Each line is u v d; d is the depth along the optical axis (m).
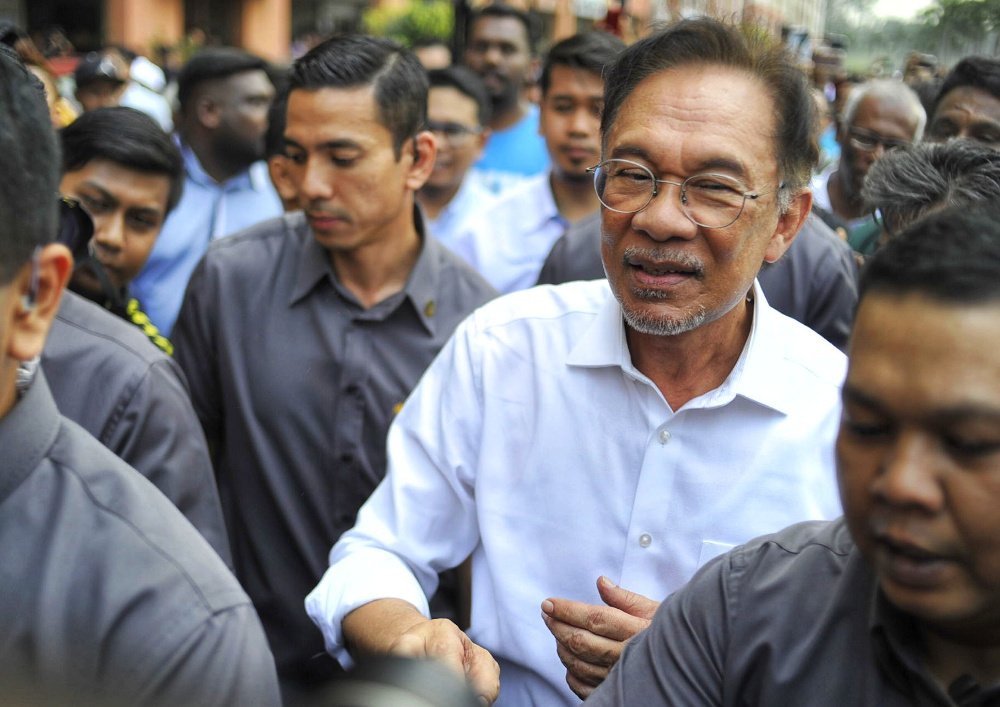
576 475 1.78
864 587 1.10
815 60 7.07
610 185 1.65
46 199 1.01
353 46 2.45
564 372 1.79
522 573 1.80
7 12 19.70
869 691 1.07
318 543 2.50
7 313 0.98
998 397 0.84
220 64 4.09
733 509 1.71
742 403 1.72
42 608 1.04
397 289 2.59
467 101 4.35
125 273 2.65
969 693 1.00
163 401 1.92
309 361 2.51
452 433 1.88
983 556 0.88
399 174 2.50
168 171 2.66
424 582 1.92
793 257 2.63
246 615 1.14
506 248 3.76
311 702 0.56
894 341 0.88
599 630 1.54
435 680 0.55
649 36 1.66
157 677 1.04
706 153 1.56
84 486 1.10
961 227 0.91
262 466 2.50
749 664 1.15
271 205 4.36
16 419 1.07
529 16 5.42
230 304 2.56
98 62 5.31
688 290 1.62
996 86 2.95
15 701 0.56
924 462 0.87
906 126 3.81
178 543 1.12
